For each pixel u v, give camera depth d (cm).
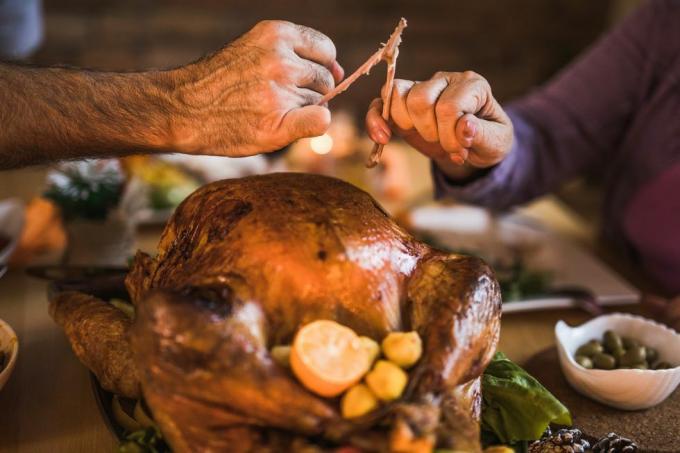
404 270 65
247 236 63
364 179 142
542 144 123
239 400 55
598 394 77
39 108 71
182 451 57
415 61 268
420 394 56
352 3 257
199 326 55
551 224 140
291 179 69
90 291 84
